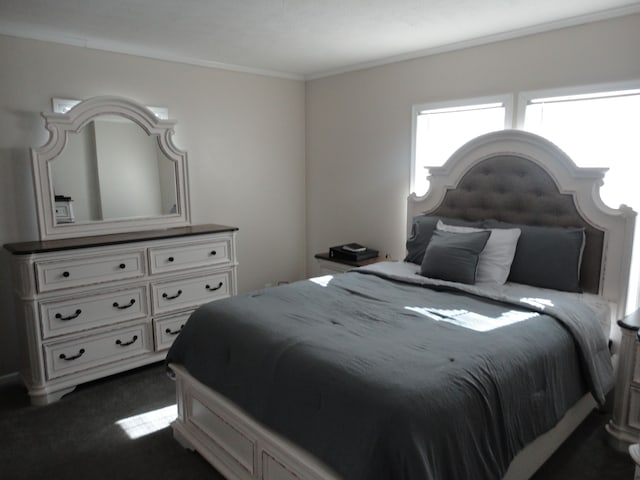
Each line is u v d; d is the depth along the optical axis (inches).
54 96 123.6
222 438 83.1
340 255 158.2
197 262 135.8
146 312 126.0
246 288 176.1
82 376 115.5
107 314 118.8
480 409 60.6
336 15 107.7
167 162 142.9
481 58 128.4
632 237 103.3
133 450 92.3
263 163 174.2
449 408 57.1
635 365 86.2
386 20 111.3
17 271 108.3
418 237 132.6
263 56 147.9
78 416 105.0
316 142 181.9
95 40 127.5
